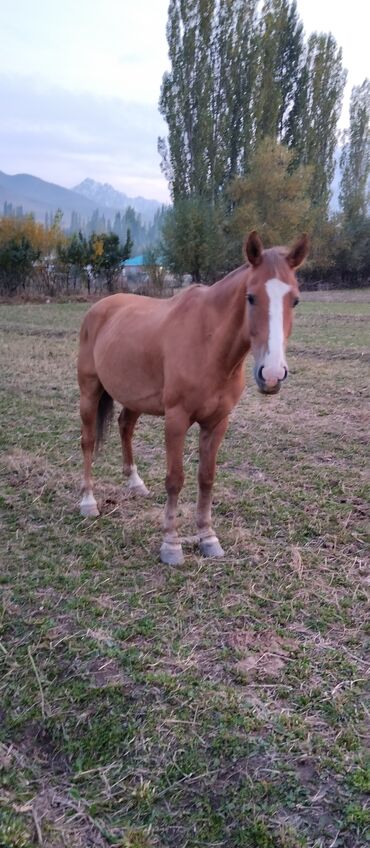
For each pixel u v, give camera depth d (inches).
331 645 110.3
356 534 153.5
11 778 81.7
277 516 163.2
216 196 1134.4
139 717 92.1
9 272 884.6
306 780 81.7
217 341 122.4
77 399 285.9
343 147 1402.6
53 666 103.2
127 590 127.1
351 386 313.6
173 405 130.6
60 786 81.0
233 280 121.3
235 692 96.9
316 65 1205.1
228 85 1084.5
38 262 948.6
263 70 1112.8
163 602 122.7
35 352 406.3
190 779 81.7
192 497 176.2
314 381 326.0
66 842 72.9
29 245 888.9
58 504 169.5
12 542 146.6
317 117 1251.8
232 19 1052.5
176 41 1053.8
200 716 92.2
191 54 1048.8
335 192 1427.2
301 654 107.1
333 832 74.5
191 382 126.3
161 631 112.9
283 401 287.3
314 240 1181.1
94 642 108.5
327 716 93.0
